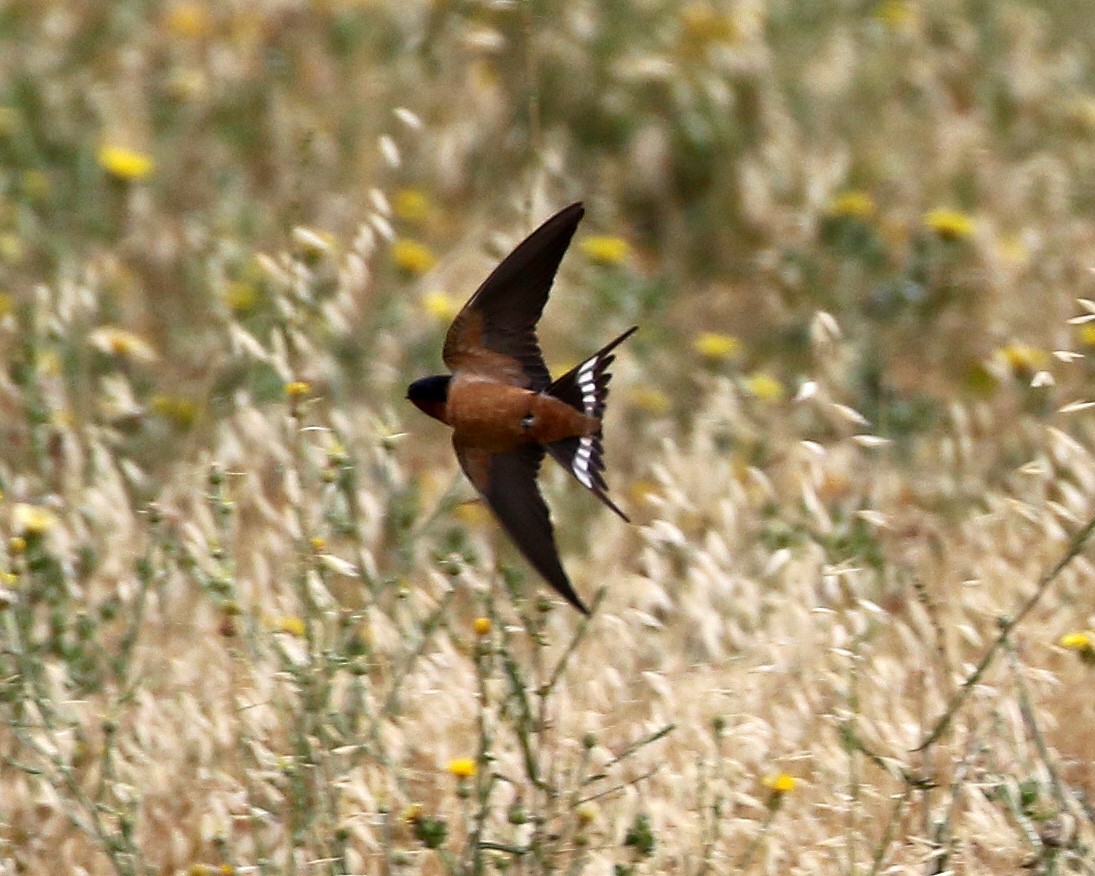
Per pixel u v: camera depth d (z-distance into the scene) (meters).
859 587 17.16
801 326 25.02
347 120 27.52
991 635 17.48
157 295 25.36
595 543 20.05
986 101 28.52
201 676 17.09
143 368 23.81
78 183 26.94
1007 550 18.77
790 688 16.58
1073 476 20.72
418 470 22.70
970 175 26.88
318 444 19.30
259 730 15.41
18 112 27.98
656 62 26.97
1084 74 29.34
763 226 26.50
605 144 27.95
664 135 27.52
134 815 14.79
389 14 28.64
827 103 27.88
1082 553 18.62
